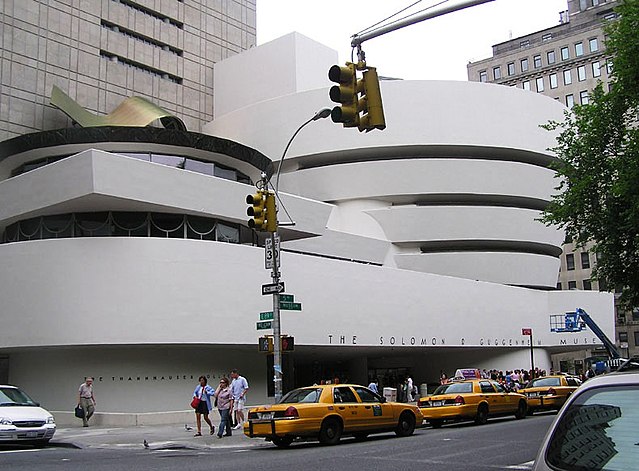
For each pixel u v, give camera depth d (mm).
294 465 13336
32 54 42812
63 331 28250
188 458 15211
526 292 50781
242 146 33938
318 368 46844
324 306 35344
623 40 20922
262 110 49438
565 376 29969
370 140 47438
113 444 19656
